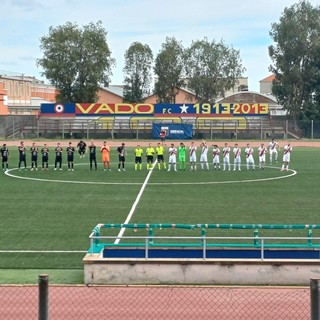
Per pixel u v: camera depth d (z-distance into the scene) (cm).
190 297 1552
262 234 2388
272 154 5434
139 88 11375
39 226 2555
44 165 4750
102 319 1388
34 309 1444
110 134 8406
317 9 9694
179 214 2839
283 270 1716
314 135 9031
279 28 9706
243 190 3606
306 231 2438
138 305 1484
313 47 9606
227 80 11131
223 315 1415
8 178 4128
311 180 4081
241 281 1720
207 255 1808
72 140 8125
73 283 1717
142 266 1720
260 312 1432
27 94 12738
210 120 8525
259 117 8600
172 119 8600
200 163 5231
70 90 10394
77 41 10325
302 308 1459
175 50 11181
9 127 8669
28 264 1962
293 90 9812
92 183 3891
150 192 3516
